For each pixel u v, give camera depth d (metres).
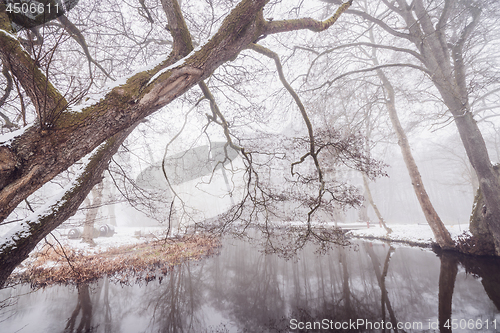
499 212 7.36
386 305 5.52
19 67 1.75
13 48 1.80
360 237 14.17
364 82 11.84
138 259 9.55
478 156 7.68
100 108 1.84
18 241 2.08
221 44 2.43
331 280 7.38
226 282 7.54
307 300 6.07
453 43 9.36
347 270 8.22
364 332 4.47
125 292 6.85
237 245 12.33
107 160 3.51
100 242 13.84
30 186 1.62
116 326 5.02
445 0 8.04
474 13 8.21
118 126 1.96
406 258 8.95
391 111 11.27
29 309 5.82
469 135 7.82
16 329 4.91
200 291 6.88
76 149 1.74
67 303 6.19
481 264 7.38
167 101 2.22
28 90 1.80
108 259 9.52
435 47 8.54
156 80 2.10
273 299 6.21
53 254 9.07
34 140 1.62
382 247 11.12
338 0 8.48
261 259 9.99
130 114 1.99
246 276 8.07
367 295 6.15
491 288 5.82
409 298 5.78
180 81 2.22
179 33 2.56
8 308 5.84
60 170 1.73
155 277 8.05
